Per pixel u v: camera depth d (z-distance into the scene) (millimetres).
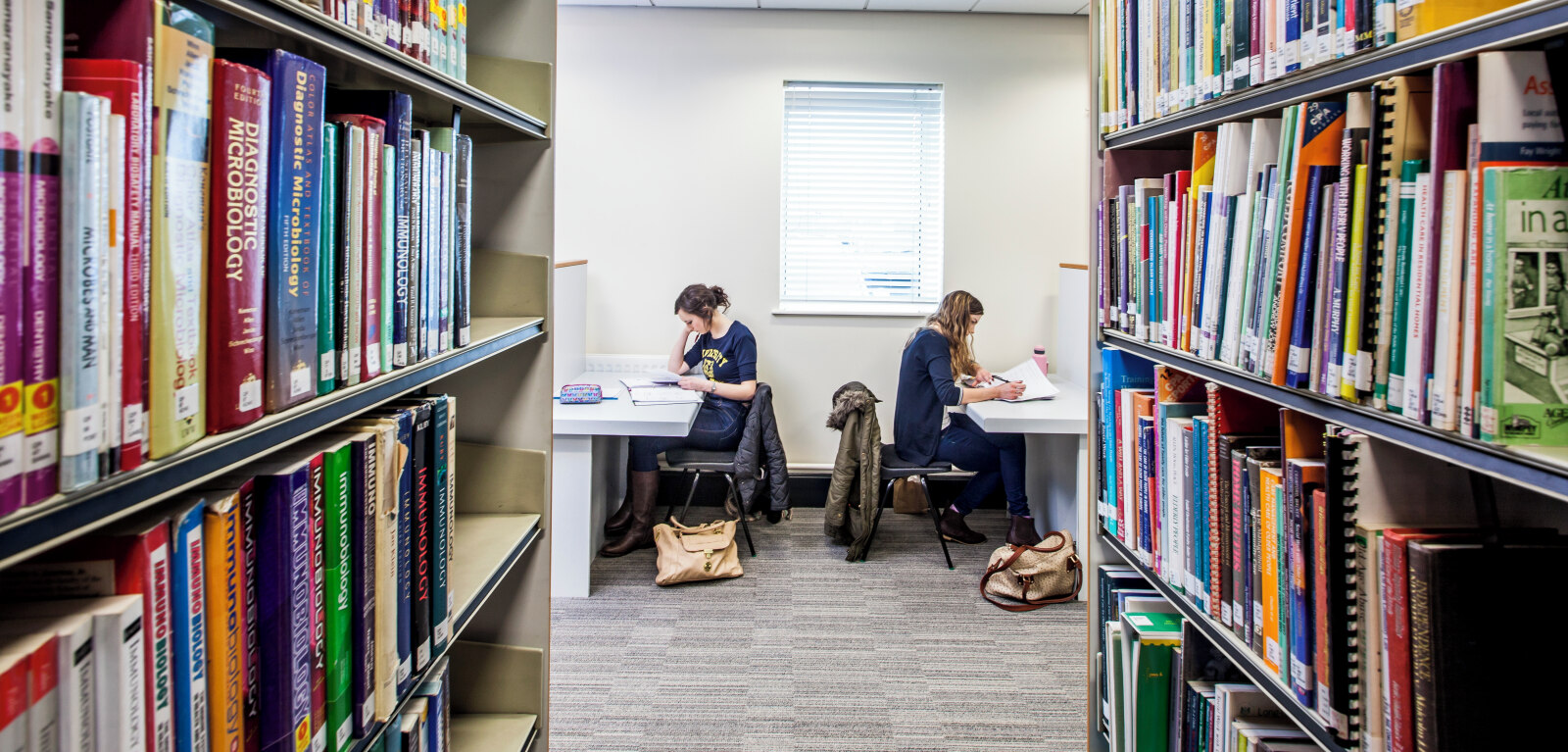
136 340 596
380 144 972
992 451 3803
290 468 800
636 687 2609
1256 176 1152
